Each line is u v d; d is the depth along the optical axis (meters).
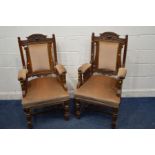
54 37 2.70
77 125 2.82
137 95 3.26
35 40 2.68
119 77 2.42
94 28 2.80
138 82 3.23
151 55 2.99
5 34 2.78
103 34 2.68
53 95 2.57
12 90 3.24
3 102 3.21
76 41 2.89
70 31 2.82
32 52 2.69
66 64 3.07
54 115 2.98
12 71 3.08
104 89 2.62
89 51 2.97
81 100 2.63
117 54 2.69
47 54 2.76
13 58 2.97
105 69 2.81
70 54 2.99
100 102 2.54
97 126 2.80
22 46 2.66
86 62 3.06
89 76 2.86
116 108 2.53
